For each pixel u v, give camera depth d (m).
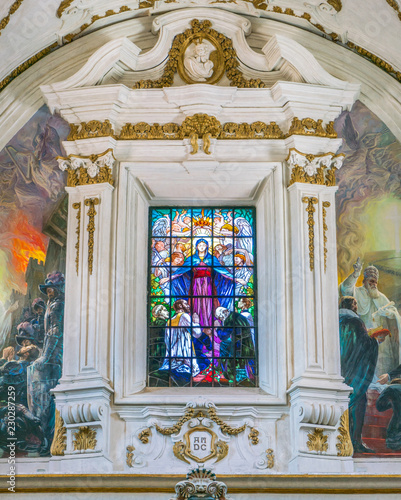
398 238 13.70
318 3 13.77
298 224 13.29
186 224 14.10
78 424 12.48
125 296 13.17
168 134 13.78
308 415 12.37
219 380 13.38
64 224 13.71
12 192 13.84
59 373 13.05
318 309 12.98
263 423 12.62
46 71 14.31
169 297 13.74
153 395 12.78
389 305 13.42
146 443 12.52
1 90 14.12
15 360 13.12
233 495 11.91
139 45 14.58
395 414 12.91
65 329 13.00
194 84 13.70
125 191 13.57
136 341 13.19
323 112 13.85
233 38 14.32
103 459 12.32
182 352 13.50
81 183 13.60
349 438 12.55
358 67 14.33
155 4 14.26
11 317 13.31
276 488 11.94
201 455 12.45
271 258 13.40
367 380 13.05
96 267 13.15
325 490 11.94
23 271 13.52
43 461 12.64
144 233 13.88
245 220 14.10
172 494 11.98
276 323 13.05
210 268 13.88
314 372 12.66
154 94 13.85
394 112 14.16
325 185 13.62
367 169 13.99
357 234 13.73
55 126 14.13
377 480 11.96
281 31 14.45
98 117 13.78
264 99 13.83
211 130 13.69
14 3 13.20
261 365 13.26
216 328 13.60
